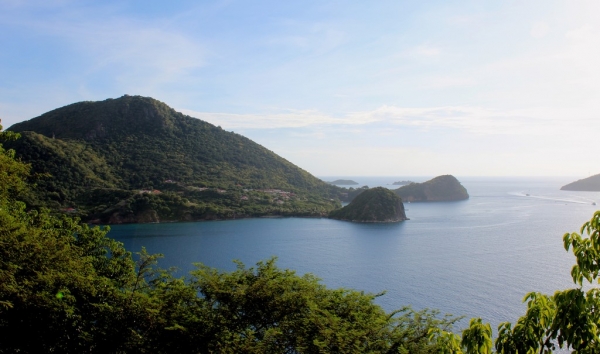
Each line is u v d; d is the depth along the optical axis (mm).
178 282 20078
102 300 18906
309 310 18109
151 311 17156
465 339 6883
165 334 17031
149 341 17234
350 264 82312
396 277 70875
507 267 76312
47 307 16844
